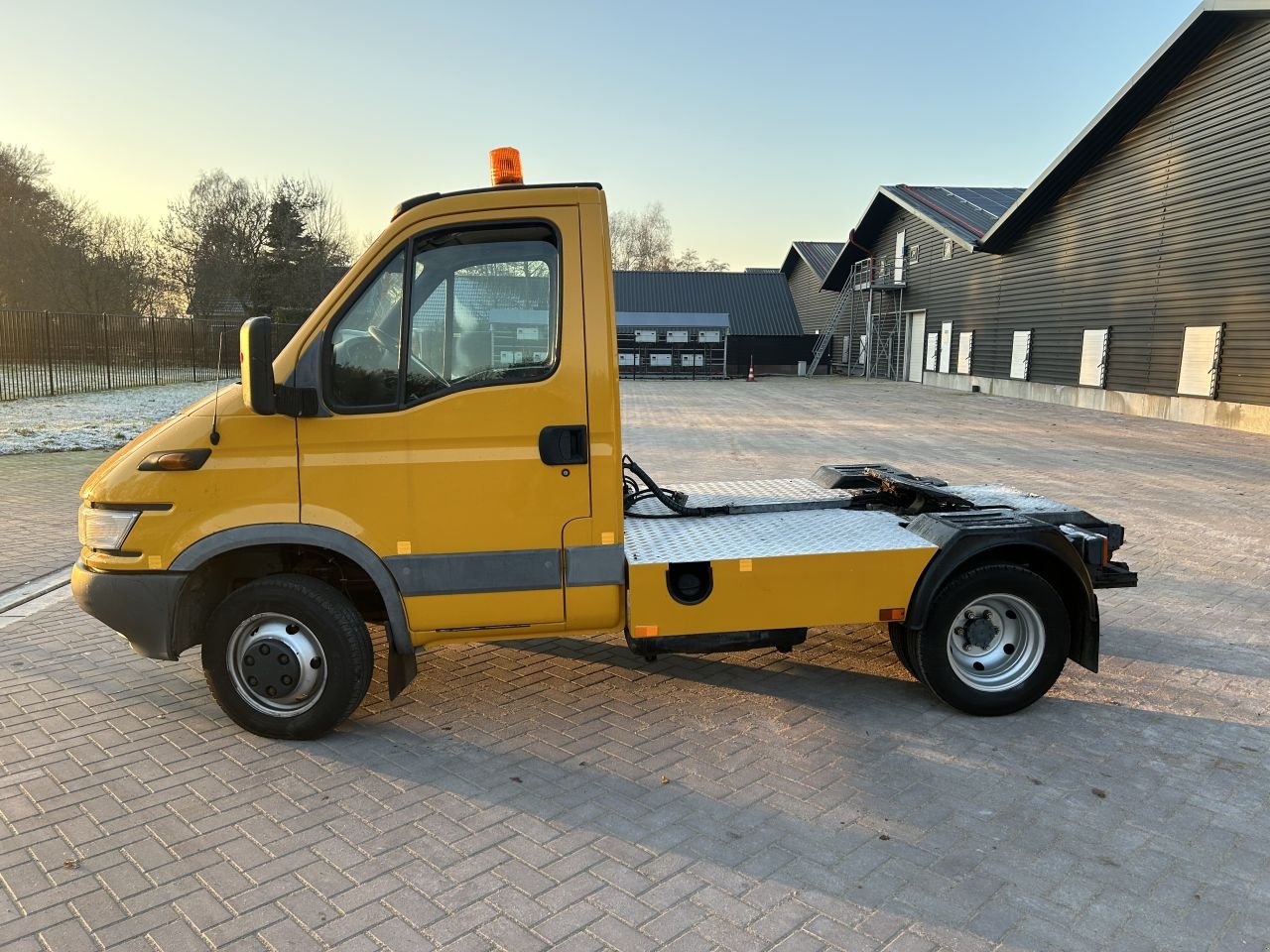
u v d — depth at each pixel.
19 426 16.84
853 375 42.88
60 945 2.74
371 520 3.88
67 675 5.07
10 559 7.67
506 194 3.83
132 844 3.32
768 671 5.09
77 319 27.55
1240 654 5.29
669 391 31.92
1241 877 3.08
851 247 41.44
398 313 3.84
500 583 3.98
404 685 4.12
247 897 2.98
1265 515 9.32
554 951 2.69
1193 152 18.95
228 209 45.41
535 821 3.47
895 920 2.84
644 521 5.01
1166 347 20.08
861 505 5.42
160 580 3.90
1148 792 3.67
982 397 28.23
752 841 3.31
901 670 5.09
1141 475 11.88
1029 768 3.89
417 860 3.20
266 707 4.16
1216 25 17.52
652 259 83.19
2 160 42.75
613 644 5.61
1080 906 2.91
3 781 3.81
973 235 30.05
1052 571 4.52
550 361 3.89
